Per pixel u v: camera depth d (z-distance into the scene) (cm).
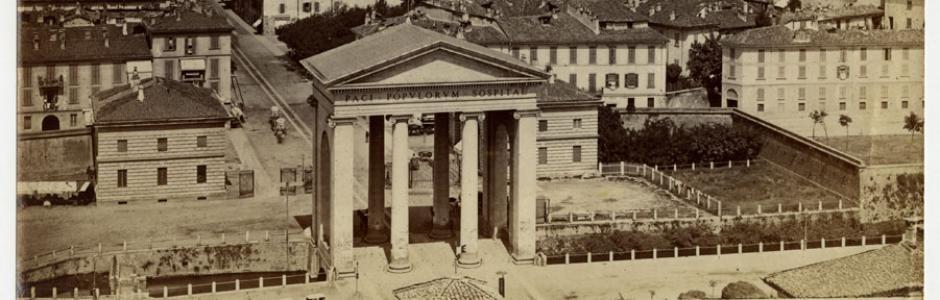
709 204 13338
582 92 14438
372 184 12006
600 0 16825
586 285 11294
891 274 11619
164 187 12938
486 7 17525
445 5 17225
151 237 11969
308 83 15438
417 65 10856
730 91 15812
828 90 15025
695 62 16812
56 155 12675
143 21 14262
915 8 14438
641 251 12169
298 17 16800
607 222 12494
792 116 15138
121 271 11500
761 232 12875
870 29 14962
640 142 14725
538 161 14212
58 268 11544
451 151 14212
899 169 13700
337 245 11081
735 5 17400
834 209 13400
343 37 16062
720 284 11475
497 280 11200
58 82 13062
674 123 15562
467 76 11006
